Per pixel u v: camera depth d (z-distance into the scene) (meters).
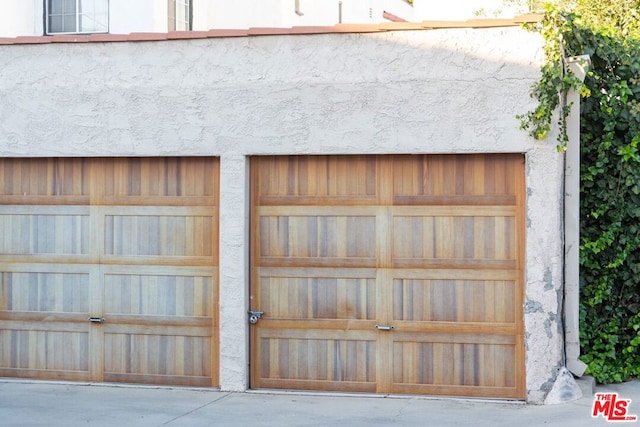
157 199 9.77
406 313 9.24
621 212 9.55
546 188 8.81
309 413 8.55
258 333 9.55
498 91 8.87
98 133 9.73
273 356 9.53
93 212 9.94
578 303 9.09
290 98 9.29
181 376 9.73
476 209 9.08
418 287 9.22
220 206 9.48
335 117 9.20
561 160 8.87
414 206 9.20
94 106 9.73
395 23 9.03
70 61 9.79
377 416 8.42
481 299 9.09
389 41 9.08
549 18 8.75
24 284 10.13
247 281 9.51
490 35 8.88
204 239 9.66
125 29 14.98
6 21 15.11
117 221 9.88
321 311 9.41
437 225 9.17
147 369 9.83
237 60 9.41
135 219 9.83
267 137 9.35
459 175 9.12
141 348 9.84
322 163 9.41
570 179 8.99
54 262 10.04
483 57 8.89
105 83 9.70
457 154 9.08
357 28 9.10
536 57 8.80
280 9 17.78
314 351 9.45
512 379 9.02
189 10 15.92
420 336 9.21
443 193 9.15
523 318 8.94
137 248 9.83
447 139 8.98
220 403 8.99
